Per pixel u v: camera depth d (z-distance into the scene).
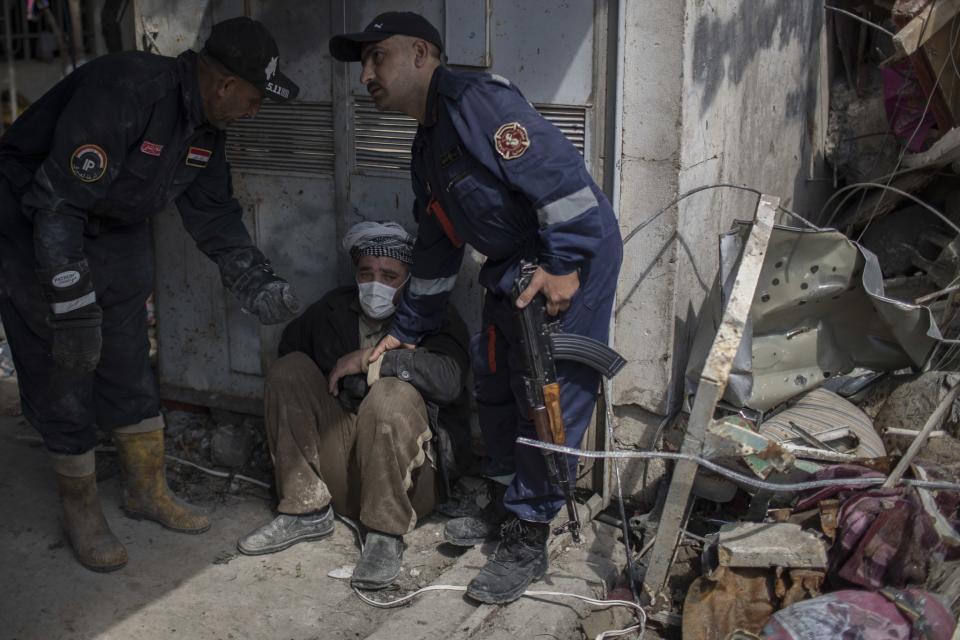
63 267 2.81
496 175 2.78
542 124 2.76
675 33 3.19
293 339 3.72
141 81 2.89
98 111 2.80
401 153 3.67
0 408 4.49
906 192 4.64
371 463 3.25
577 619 3.01
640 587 3.19
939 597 2.70
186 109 3.00
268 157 3.95
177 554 3.42
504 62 3.45
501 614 3.00
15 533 3.50
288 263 4.04
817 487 3.14
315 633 3.02
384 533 3.32
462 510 3.67
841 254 3.35
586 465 3.67
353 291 3.69
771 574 2.91
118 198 3.03
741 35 3.77
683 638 2.88
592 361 2.97
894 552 2.82
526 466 3.05
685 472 2.82
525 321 2.84
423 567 3.37
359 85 3.67
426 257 3.26
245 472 4.02
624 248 3.46
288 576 3.31
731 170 3.91
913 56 4.35
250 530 3.60
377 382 3.33
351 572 3.34
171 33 4.01
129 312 3.33
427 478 3.46
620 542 3.45
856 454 3.38
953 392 3.10
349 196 3.81
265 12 3.79
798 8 4.57
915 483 2.79
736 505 3.45
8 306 3.11
